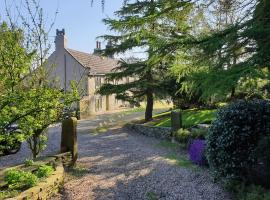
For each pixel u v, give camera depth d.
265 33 5.56
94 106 34.75
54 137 18.11
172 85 19.73
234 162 7.27
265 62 5.58
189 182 8.18
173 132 15.09
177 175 8.88
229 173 7.33
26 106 7.07
